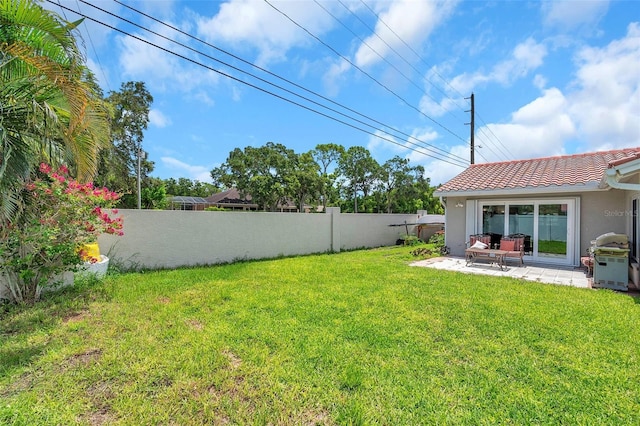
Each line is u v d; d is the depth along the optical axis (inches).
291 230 482.3
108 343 152.1
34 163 197.2
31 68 185.6
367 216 618.8
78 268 248.8
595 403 106.7
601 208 372.5
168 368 128.7
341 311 201.5
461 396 110.8
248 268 357.7
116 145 840.3
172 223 358.6
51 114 191.3
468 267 378.3
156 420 98.2
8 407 102.6
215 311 200.7
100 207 249.3
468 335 163.2
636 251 299.6
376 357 138.5
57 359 135.9
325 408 105.0
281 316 191.6
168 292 244.2
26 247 215.8
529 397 109.8
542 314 195.2
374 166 1583.4
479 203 462.0
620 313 197.9
